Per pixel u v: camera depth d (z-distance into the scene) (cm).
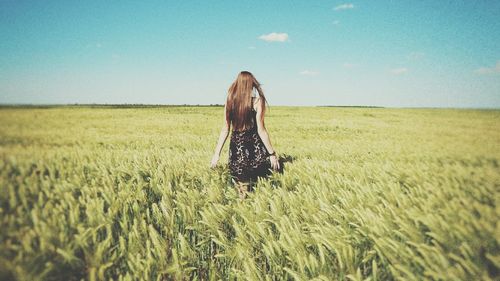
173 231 216
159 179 279
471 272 127
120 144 546
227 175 312
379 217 182
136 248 177
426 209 176
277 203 219
